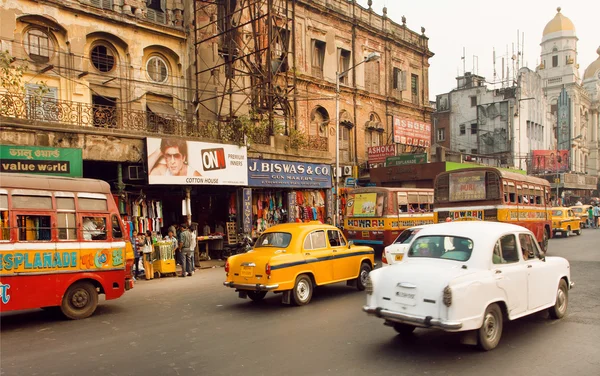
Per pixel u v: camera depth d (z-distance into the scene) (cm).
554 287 800
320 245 1088
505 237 716
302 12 2664
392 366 601
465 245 685
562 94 6919
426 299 619
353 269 1151
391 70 3303
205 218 2022
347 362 621
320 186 2230
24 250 863
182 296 1181
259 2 2131
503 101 4897
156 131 1670
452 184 1742
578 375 557
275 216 2100
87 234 956
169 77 2059
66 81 1744
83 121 1552
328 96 2798
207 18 2108
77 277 927
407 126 3145
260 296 1091
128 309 1030
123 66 1917
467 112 5156
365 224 1894
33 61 1672
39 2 1672
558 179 4791
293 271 995
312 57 2723
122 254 1005
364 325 820
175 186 1739
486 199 1652
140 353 690
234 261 1023
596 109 7956
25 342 768
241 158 1848
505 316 683
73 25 1764
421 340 716
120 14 1880
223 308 1012
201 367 618
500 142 4888
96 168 1733
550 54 7588
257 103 2147
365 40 3091
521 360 611
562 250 2041
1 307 829
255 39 2117
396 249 1135
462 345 682
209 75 2073
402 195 1914
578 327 769
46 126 1343
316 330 795
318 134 2752
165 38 2033
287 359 641
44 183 912
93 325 880
